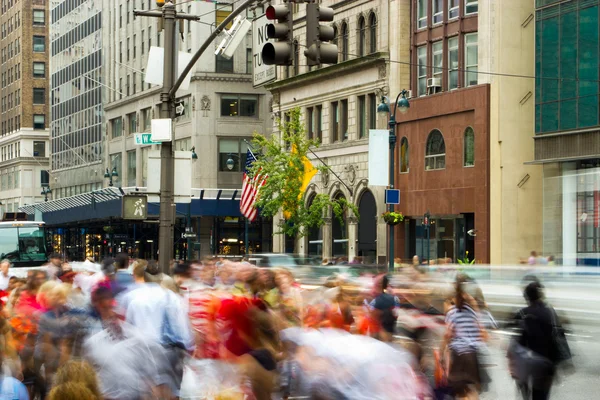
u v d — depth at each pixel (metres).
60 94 149.50
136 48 116.62
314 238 80.12
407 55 69.50
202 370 18.30
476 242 61.44
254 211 73.00
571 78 55.00
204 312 18.58
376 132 53.44
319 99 79.31
